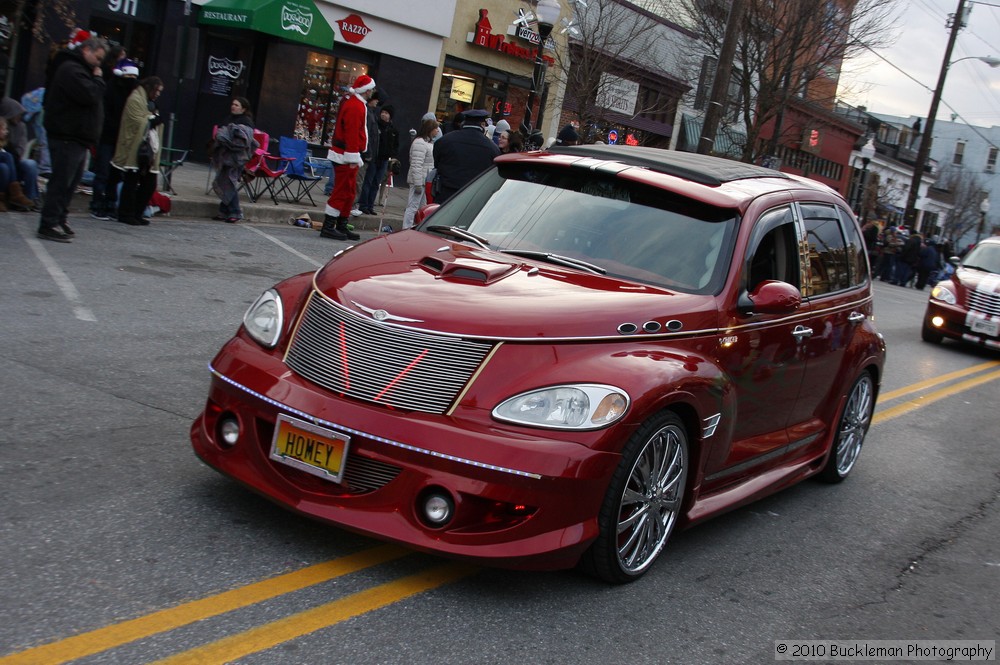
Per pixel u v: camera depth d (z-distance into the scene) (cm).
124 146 1088
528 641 353
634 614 392
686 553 473
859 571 492
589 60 2620
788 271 520
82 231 1034
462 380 368
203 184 1505
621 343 399
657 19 2962
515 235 485
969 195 7381
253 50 1917
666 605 406
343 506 369
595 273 448
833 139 4847
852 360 602
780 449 540
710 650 375
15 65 1548
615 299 416
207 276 940
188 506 418
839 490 641
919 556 531
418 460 357
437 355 372
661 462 411
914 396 1035
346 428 364
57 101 926
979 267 1560
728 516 547
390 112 1638
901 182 6022
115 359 625
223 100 1889
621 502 386
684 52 3075
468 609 370
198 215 1286
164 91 1783
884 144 5897
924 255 3131
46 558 352
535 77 1728
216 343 712
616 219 484
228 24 1709
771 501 591
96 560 357
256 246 1166
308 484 379
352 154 1319
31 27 1543
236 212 1314
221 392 404
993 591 493
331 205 1334
